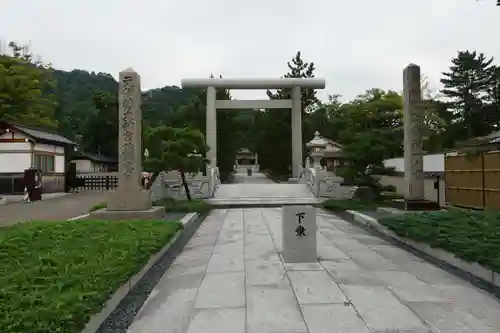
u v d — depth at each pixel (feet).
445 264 23.59
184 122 113.39
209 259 25.70
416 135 46.16
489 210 36.42
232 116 117.70
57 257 21.43
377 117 72.64
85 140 176.96
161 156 55.26
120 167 44.04
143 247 24.40
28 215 50.67
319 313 15.74
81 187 104.88
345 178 56.13
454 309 16.05
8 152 81.20
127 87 44.39
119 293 17.80
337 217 46.24
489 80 121.90
